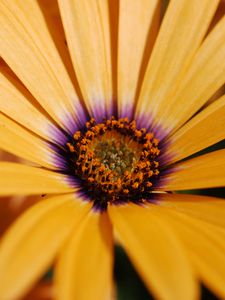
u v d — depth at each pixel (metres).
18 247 0.05
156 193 0.08
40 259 0.05
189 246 0.06
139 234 0.06
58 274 0.05
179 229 0.07
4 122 0.08
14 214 0.07
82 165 0.08
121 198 0.08
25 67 0.08
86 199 0.08
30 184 0.07
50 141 0.08
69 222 0.06
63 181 0.08
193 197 0.08
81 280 0.05
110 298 0.05
